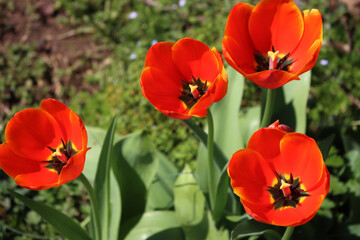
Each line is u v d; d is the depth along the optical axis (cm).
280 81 66
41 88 149
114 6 166
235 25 70
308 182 65
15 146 70
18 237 106
